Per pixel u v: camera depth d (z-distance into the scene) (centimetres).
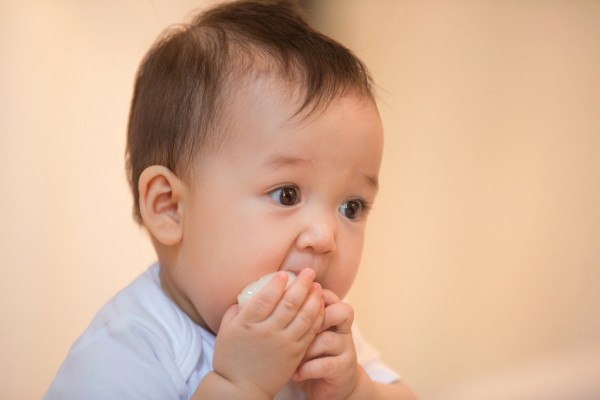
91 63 164
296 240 85
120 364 85
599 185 151
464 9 177
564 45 159
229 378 79
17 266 161
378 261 191
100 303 168
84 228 167
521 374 145
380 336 188
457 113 178
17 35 157
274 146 85
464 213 175
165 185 92
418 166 185
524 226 164
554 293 157
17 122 158
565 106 158
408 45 188
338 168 86
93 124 165
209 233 87
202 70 92
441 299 177
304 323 79
